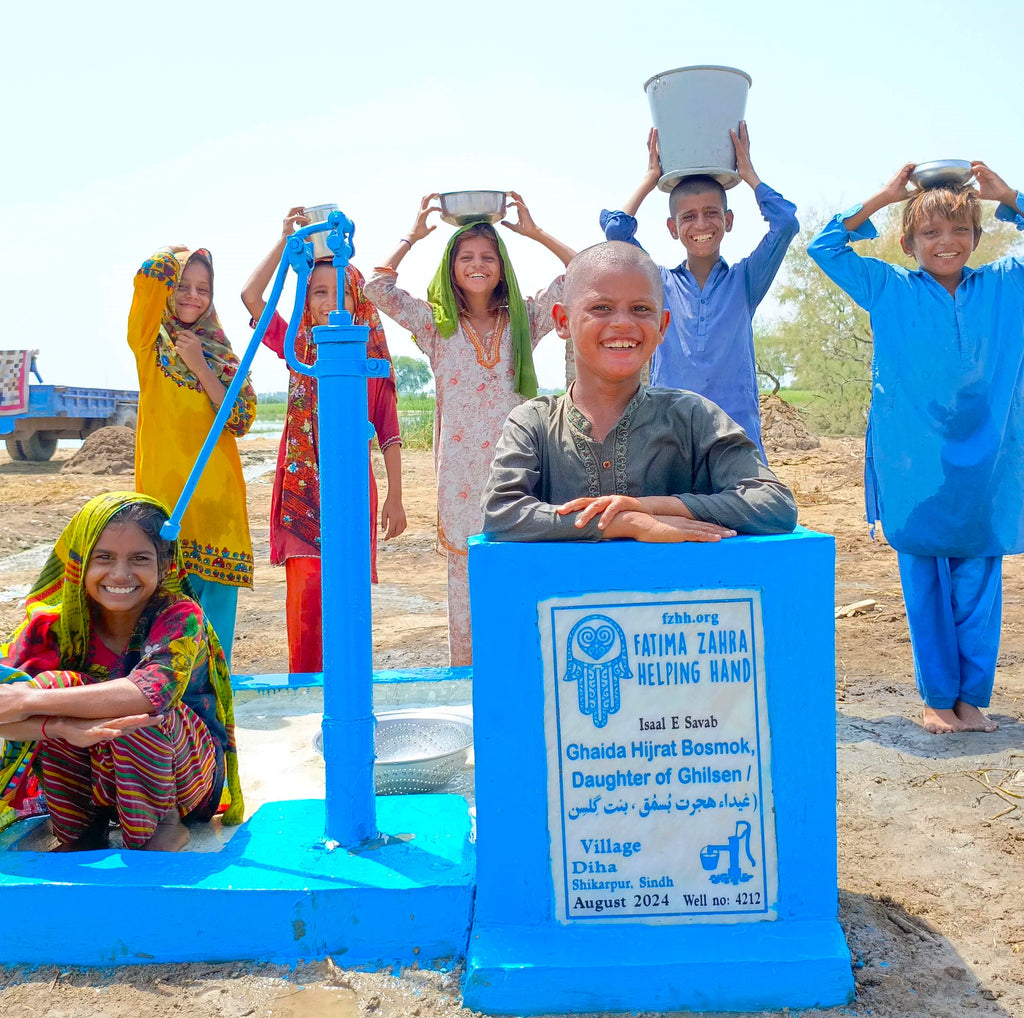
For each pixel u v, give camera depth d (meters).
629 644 2.39
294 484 4.61
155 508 2.93
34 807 3.16
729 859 2.42
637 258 2.66
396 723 3.80
